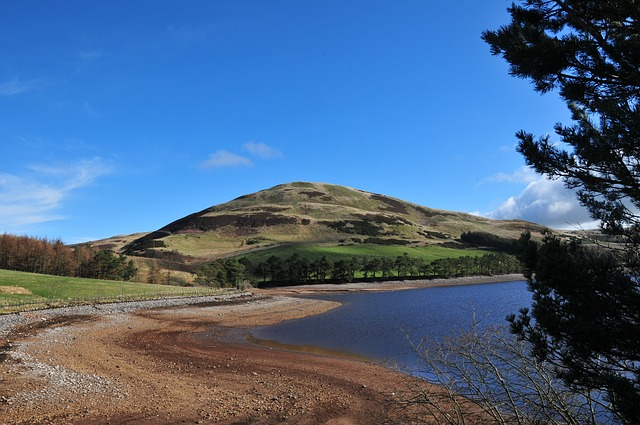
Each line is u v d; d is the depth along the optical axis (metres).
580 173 6.56
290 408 14.52
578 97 7.04
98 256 82.00
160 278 89.69
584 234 6.46
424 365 17.56
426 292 95.94
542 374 7.04
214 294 69.88
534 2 7.40
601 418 6.94
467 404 10.62
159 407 14.04
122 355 23.02
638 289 5.10
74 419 12.56
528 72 7.23
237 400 15.28
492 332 8.94
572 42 6.69
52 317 37.22
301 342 30.91
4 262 76.75
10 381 15.89
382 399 15.38
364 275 139.88
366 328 37.75
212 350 26.41
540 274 5.87
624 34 6.68
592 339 5.12
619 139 5.86
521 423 7.46
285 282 122.31
